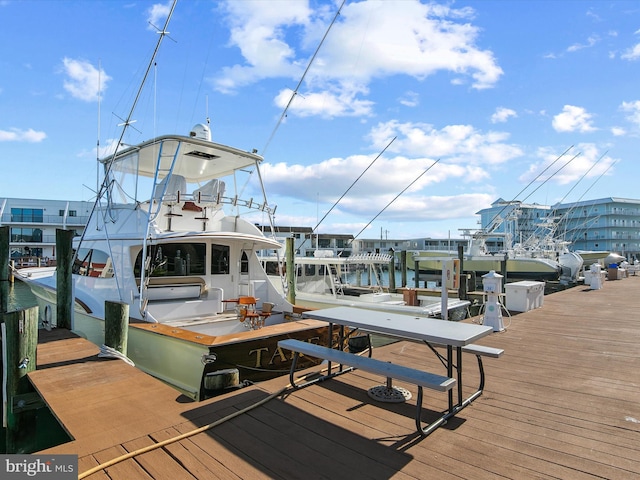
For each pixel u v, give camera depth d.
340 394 3.75
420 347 5.69
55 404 3.49
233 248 8.08
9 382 4.49
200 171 8.89
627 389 3.95
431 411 3.37
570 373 4.48
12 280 30.42
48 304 9.78
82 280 7.84
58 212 45.44
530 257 23.95
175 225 7.57
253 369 5.17
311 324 5.96
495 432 2.99
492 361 5.00
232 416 3.18
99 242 7.62
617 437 2.91
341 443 2.79
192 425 3.05
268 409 3.38
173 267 7.23
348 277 15.42
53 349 5.50
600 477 2.38
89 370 4.51
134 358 5.86
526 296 9.24
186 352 5.01
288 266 9.79
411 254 28.69
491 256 22.77
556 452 2.69
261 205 8.05
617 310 9.43
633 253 54.19
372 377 4.27
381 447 2.74
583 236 55.88
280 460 2.55
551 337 6.44
